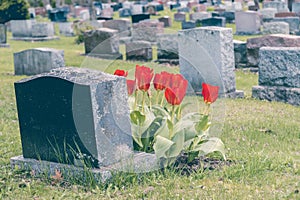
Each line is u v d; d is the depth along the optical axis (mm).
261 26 27219
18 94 6141
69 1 51094
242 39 23047
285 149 7500
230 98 11680
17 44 25062
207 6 42344
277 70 11398
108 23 25922
